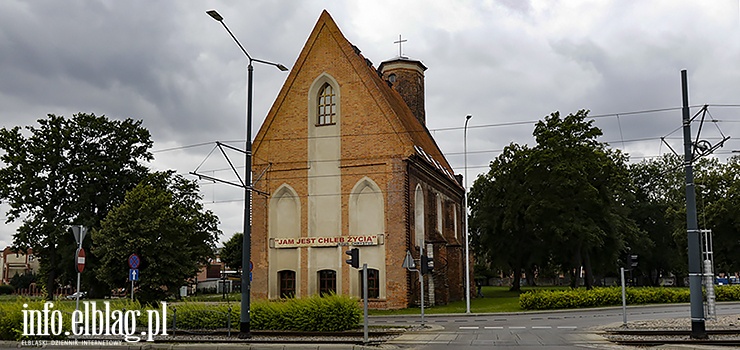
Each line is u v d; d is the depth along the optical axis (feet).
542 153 165.07
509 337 75.92
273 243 144.15
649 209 269.44
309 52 147.95
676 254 265.34
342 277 137.90
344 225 140.15
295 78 147.95
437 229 164.66
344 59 145.07
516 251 198.70
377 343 70.44
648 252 257.14
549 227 166.81
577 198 164.96
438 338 75.51
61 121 193.77
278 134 147.64
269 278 143.43
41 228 183.01
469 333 81.41
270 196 146.30
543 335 77.92
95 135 197.06
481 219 202.69
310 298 86.17
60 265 190.70
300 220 143.54
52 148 187.32
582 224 165.48
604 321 98.94
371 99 142.00
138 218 131.64
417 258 142.10
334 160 142.92
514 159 178.40
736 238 207.21
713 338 69.77
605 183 170.81
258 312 85.71
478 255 239.71
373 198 139.95
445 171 185.68
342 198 141.28
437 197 169.37
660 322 91.61
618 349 63.52
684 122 74.18
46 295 186.19
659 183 274.57
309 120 145.79
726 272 239.30
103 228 133.28
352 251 73.67
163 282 132.98
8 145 187.42
